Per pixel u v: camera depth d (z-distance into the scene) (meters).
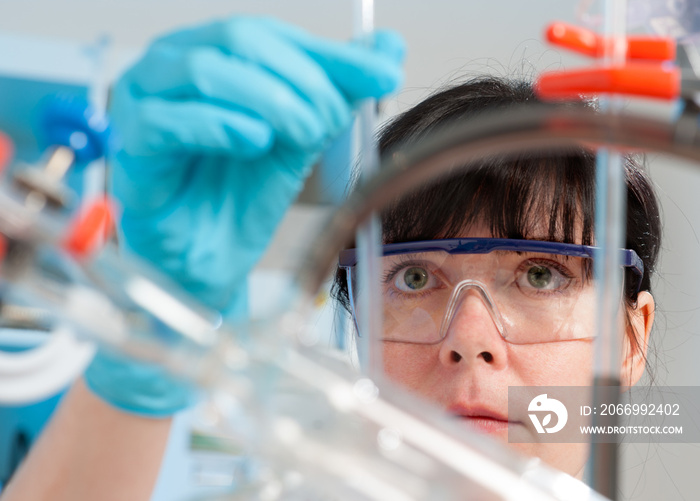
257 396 0.39
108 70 2.04
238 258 0.68
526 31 2.39
